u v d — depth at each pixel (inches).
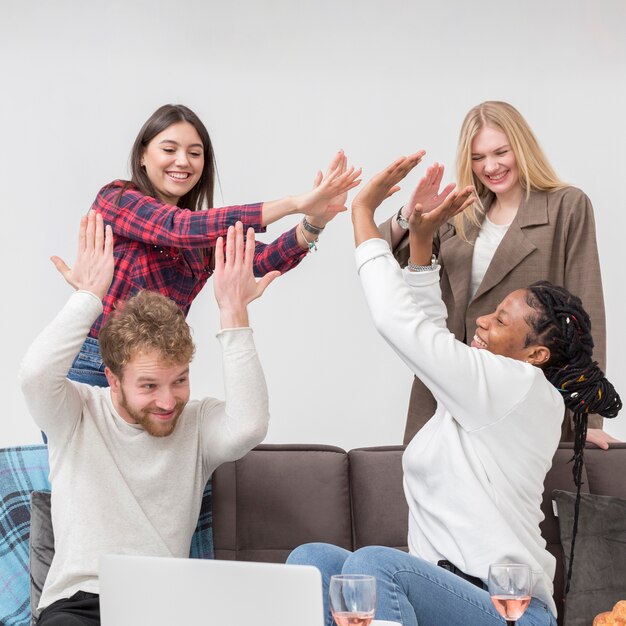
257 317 184.7
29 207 181.6
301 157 184.2
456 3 185.3
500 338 89.5
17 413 180.1
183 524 91.7
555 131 184.1
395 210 183.3
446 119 184.4
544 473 86.8
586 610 96.3
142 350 86.5
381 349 185.8
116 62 183.2
